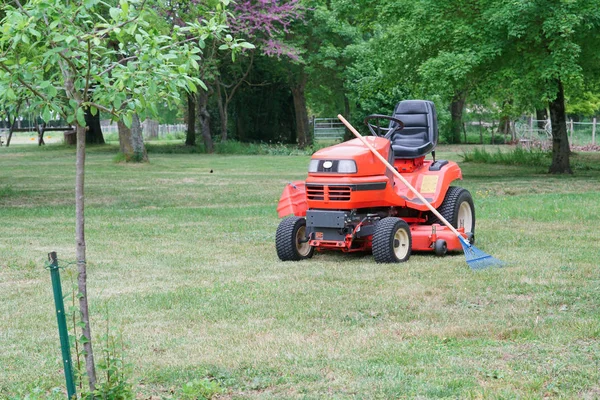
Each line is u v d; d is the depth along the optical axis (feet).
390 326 22.77
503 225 43.96
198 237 41.47
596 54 75.05
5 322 24.02
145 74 14.40
